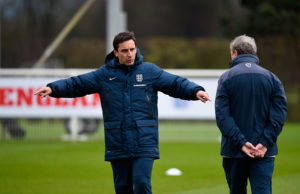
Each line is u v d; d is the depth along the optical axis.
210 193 28.95
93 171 36.28
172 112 53.53
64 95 20.20
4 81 53.59
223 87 19.33
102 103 19.98
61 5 137.75
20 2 134.00
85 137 55.59
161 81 19.81
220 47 88.00
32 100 53.66
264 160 19.20
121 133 19.48
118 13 59.59
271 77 19.30
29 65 122.00
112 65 19.88
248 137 19.03
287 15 81.94
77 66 91.31
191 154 44.94
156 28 162.62
